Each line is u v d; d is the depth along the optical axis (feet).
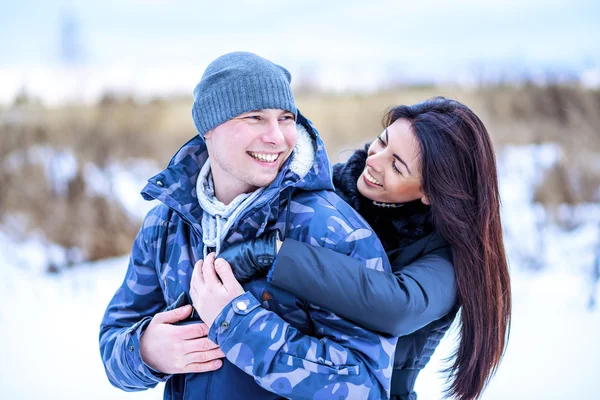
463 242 4.76
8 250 16.38
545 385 9.87
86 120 20.80
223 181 4.37
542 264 15.19
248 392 4.04
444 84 25.32
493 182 4.92
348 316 3.93
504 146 20.31
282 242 4.05
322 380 3.74
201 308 4.03
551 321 12.44
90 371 10.77
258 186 4.25
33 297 14.17
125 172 19.31
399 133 5.00
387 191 5.02
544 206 17.43
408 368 4.83
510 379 10.11
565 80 22.48
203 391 4.15
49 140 19.29
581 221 17.07
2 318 13.08
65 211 17.10
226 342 3.85
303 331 4.08
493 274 4.82
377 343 3.97
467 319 4.76
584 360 10.73
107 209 17.34
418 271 4.56
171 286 4.47
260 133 4.06
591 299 13.00
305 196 4.29
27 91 22.41
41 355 11.34
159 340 4.17
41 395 9.73
